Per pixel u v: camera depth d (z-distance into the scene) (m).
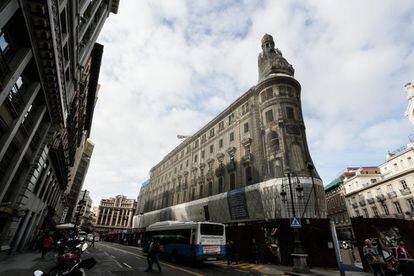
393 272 9.55
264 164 28.81
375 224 14.09
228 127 38.75
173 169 53.44
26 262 11.91
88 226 115.06
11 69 8.52
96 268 11.84
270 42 40.22
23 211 13.63
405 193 40.66
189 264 15.98
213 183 37.50
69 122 20.28
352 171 60.91
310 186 24.50
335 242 9.91
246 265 16.44
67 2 11.82
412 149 41.28
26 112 11.13
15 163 11.31
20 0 7.53
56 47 10.41
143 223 57.50
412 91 45.22
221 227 16.61
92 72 26.44
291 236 17.44
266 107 31.45
